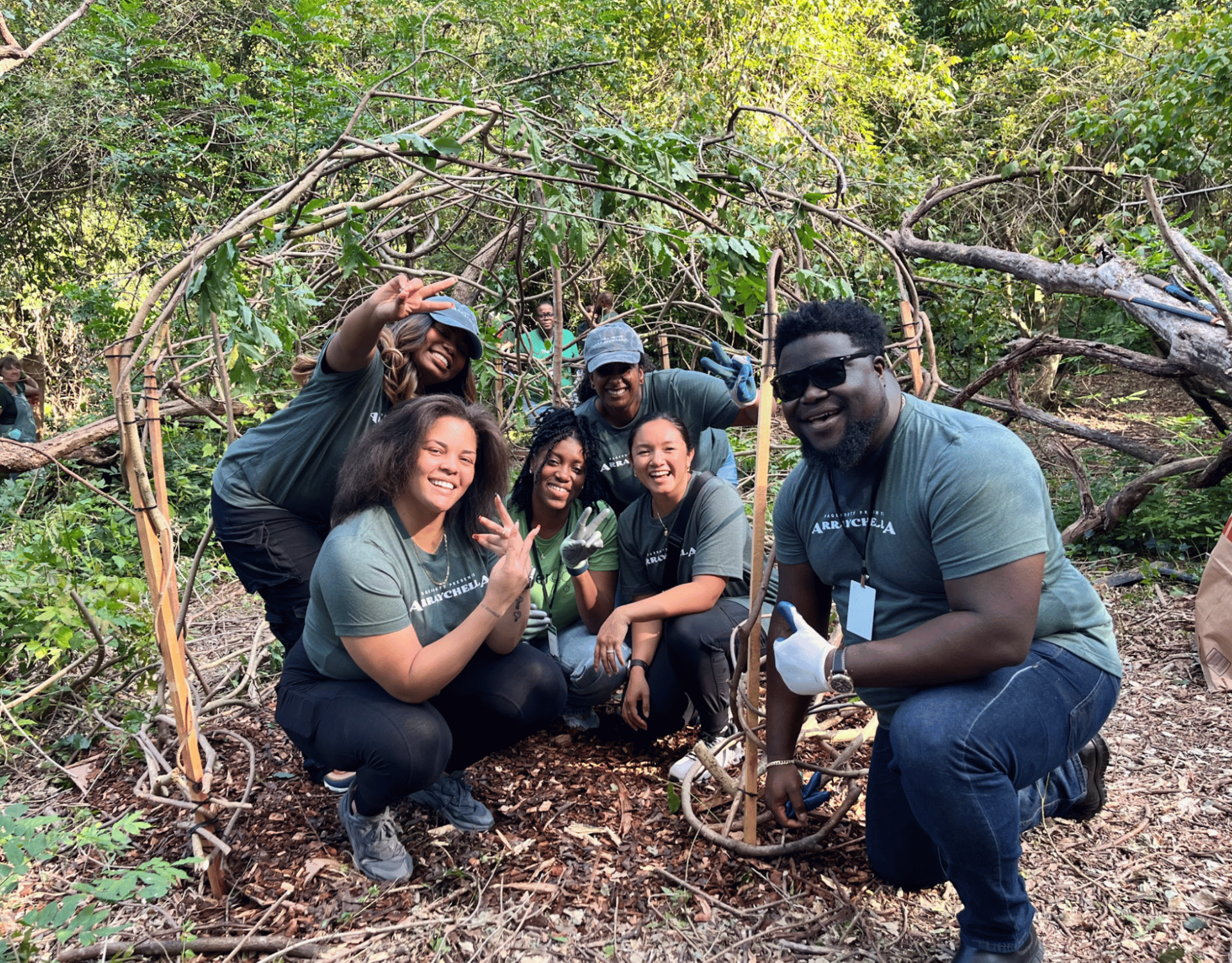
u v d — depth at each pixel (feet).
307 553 8.59
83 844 6.82
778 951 6.65
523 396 16.60
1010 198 26.63
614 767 9.23
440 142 7.78
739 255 9.03
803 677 6.22
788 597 7.34
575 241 8.41
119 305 17.90
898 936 6.74
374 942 6.80
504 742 8.13
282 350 8.07
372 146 7.44
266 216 6.91
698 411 10.35
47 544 11.57
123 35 22.72
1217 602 9.27
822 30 27.89
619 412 10.16
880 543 6.31
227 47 24.86
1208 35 18.83
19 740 10.27
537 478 9.29
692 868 7.55
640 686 8.97
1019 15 34.91
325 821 8.35
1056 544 6.35
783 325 6.21
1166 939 6.61
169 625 7.11
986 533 5.68
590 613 9.62
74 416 27.81
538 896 7.27
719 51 27.76
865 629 6.53
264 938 6.80
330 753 7.21
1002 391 26.94
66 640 9.86
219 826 8.26
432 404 6.95
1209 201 22.63
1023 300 22.06
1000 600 5.64
